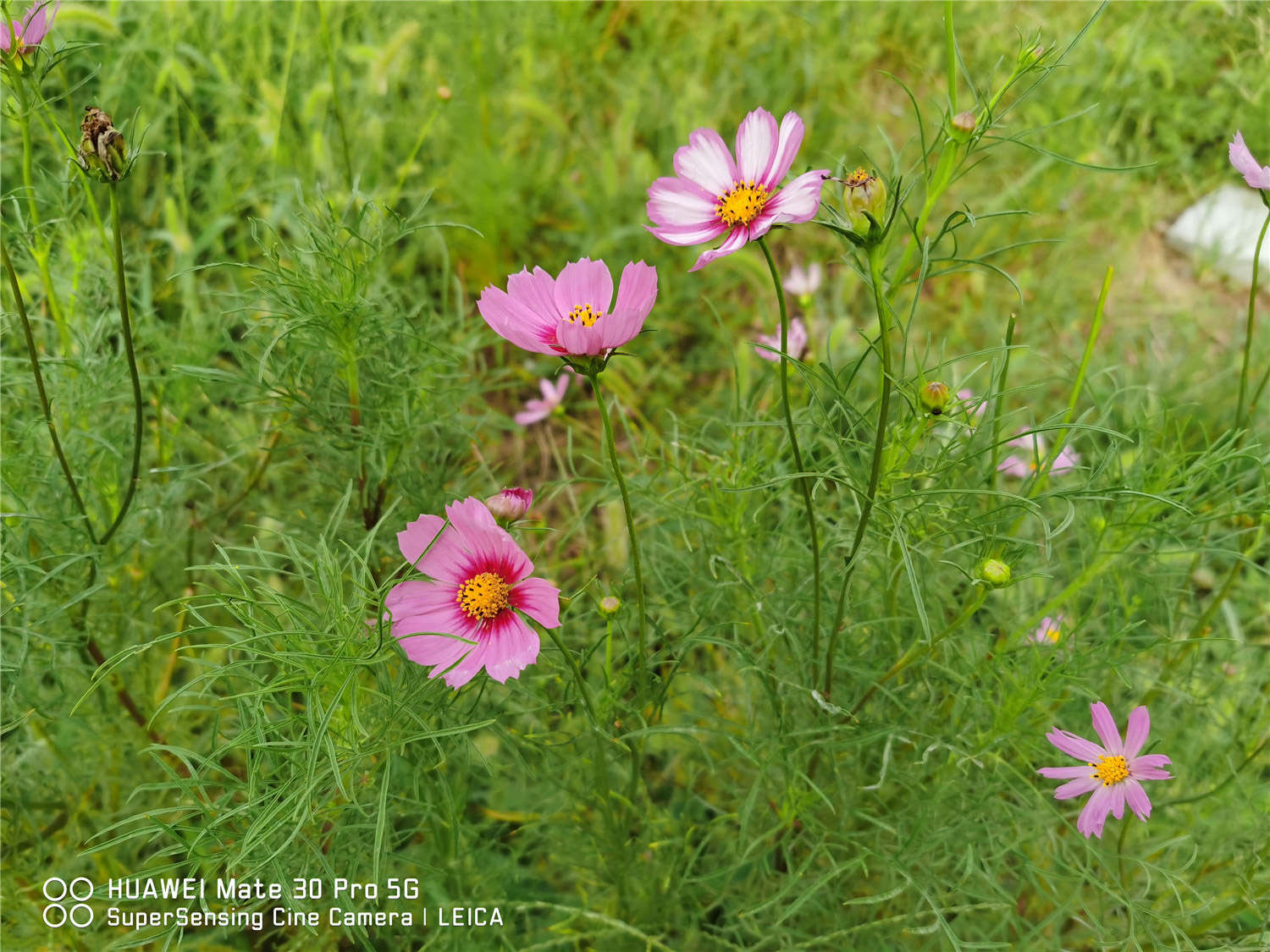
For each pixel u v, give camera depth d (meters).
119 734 0.51
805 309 0.64
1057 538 0.49
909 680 0.45
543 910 0.51
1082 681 0.43
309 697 0.33
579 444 0.73
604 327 0.30
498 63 0.87
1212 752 0.52
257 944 0.47
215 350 0.56
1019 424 0.70
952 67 0.35
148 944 0.46
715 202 0.36
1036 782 0.47
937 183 0.35
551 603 0.34
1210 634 0.58
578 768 0.47
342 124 0.63
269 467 0.57
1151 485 0.40
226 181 0.74
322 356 0.46
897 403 0.38
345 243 0.46
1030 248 0.86
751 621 0.47
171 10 0.69
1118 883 0.43
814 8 0.95
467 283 0.80
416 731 0.37
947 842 0.45
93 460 0.48
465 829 0.48
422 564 0.35
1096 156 0.88
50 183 0.48
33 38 0.38
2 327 0.46
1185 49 0.89
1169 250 0.90
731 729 0.49
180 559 0.56
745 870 0.52
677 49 0.93
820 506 0.50
